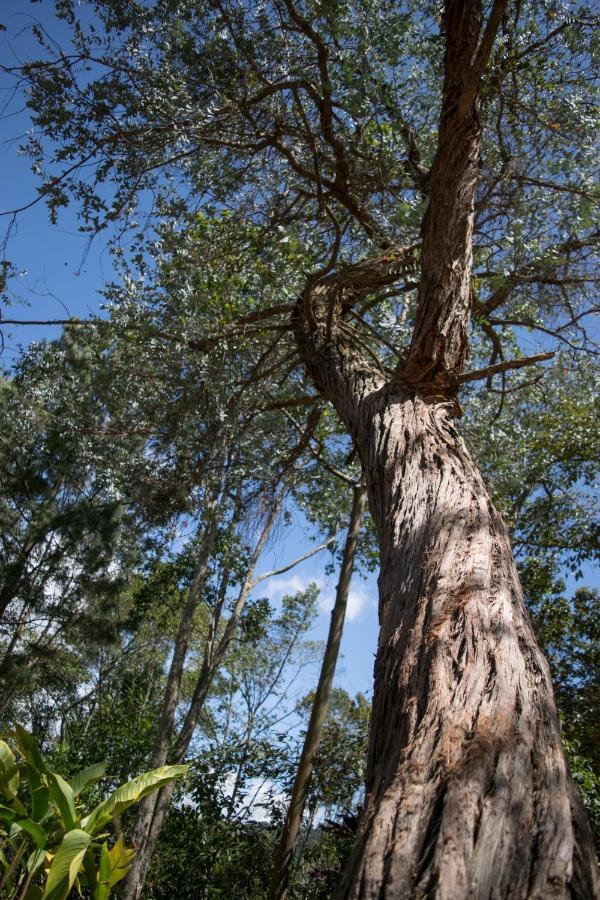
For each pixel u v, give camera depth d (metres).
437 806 1.33
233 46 5.47
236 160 6.01
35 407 11.71
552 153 5.83
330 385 4.18
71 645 15.34
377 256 5.14
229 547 10.83
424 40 5.78
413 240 5.36
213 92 5.48
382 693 1.86
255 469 7.88
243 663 13.81
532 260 5.62
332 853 8.32
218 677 14.24
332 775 8.92
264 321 6.45
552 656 10.65
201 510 7.70
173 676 9.47
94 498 14.76
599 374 6.81
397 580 2.28
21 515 14.94
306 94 5.95
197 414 6.48
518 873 1.20
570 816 1.32
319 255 6.28
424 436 3.03
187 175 5.92
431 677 1.72
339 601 6.65
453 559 2.17
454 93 3.54
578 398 7.30
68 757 11.06
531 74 5.73
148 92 5.30
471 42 3.58
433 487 2.65
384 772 1.57
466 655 1.77
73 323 5.59
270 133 5.83
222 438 6.70
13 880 3.15
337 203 6.41
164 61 5.38
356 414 3.61
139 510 8.16
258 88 5.70
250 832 9.36
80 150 5.36
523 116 5.79
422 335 3.46
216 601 11.48
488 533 2.34
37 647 14.13
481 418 7.11
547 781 1.39
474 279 5.54
